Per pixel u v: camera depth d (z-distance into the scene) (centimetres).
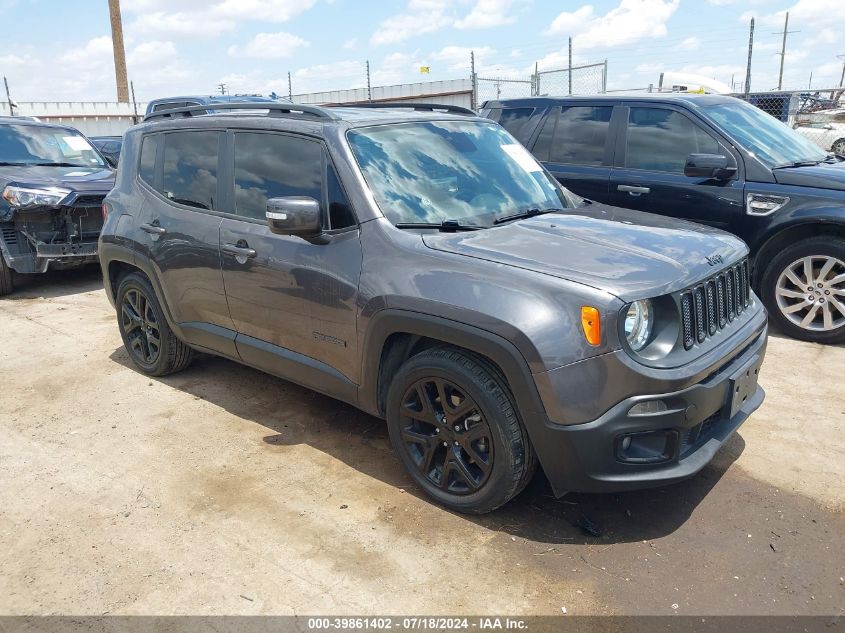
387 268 319
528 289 279
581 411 270
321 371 362
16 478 362
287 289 363
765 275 552
